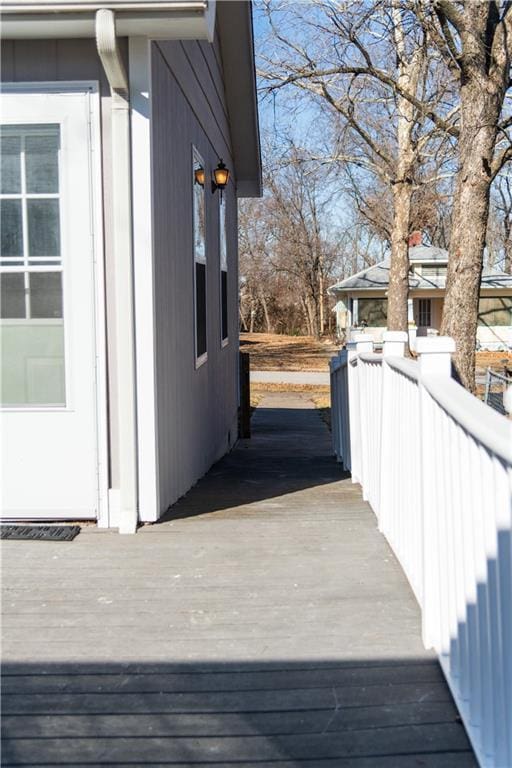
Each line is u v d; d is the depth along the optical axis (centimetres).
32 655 302
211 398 849
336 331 4147
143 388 464
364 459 573
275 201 4156
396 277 1855
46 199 461
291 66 1275
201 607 346
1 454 466
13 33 437
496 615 200
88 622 332
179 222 591
